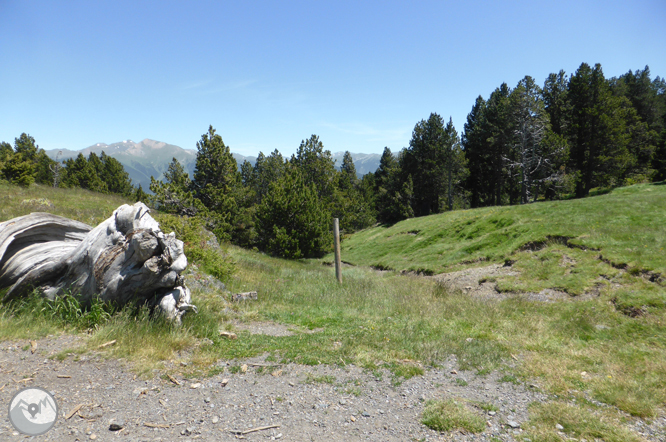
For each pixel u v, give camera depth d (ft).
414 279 56.39
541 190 150.71
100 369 14.69
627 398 15.01
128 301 20.18
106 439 10.32
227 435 11.11
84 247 20.27
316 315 28.68
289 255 90.22
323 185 142.20
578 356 20.18
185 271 30.66
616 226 48.01
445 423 12.45
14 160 84.84
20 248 21.35
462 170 166.61
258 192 185.37
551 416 13.39
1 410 11.11
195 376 15.19
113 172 222.28
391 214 177.99
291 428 11.76
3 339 16.12
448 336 23.24
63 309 19.48
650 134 153.89
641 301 28.14
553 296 35.91
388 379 16.39
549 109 159.74
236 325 24.07
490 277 46.39
